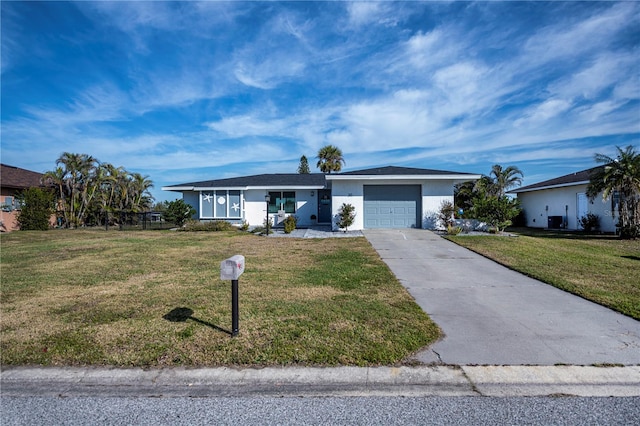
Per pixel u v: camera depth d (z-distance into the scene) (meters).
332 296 5.46
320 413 2.53
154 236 15.13
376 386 2.89
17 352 3.45
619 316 4.55
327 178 15.35
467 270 7.55
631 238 13.55
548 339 3.79
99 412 2.57
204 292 5.73
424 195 15.90
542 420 2.44
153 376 3.04
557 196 19.83
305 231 16.45
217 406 2.64
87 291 5.85
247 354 3.38
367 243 11.68
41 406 2.65
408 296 5.50
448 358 3.33
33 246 11.81
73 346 3.59
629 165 13.26
